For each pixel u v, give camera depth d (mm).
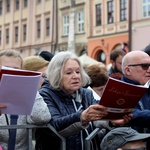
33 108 3062
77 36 33406
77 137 3311
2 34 44188
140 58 3875
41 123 3088
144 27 27250
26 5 40562
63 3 34781
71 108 3355
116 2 29703
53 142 3258
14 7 42250
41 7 37938
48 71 3402
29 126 3041
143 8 27406
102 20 30984
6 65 3188
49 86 3426
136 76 3875
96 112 2793
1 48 44219
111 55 6438
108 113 2818
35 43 38562
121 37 29156
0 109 2709
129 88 2709
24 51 40219
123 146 2951
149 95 3777
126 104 2805
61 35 34938
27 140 3086
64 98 3369
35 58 4191
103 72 4664
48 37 36781
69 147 3258
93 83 4602
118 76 4832
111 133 3031
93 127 3471
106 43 30438
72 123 3035
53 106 3291
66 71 3332
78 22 33406
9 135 3049
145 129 3699
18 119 3113
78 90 3494
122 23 29109
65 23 34625
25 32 40406
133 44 27891
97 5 31609
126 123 3146
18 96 2695
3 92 2650
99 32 31234
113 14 30016
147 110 3525
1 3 44312
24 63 4227
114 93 2707
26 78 2648
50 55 6090
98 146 3518
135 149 2936
